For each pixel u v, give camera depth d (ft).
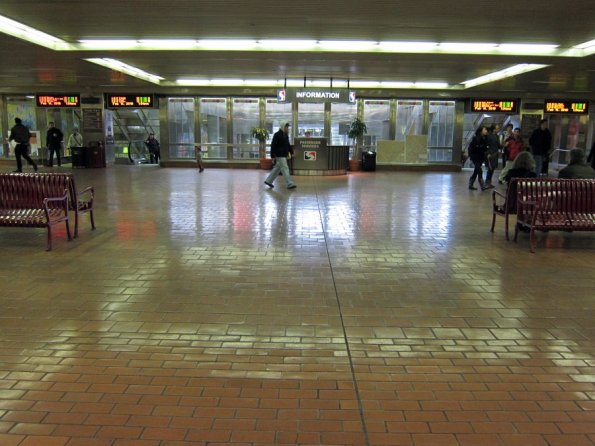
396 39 35.55
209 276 18.29
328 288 17.10
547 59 39.78
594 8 27.02
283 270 19.16
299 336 13.15
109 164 73.20
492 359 11.96
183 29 33.12
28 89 69.56
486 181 46.88
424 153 70.59
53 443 8.61
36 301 15.51
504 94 68.59
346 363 11.68
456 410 9.77
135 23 31.53
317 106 71.92
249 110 72.08
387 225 28.27
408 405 9.91
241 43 38.06
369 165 68.64
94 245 22.80
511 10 27.58
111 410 9.62
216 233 25.64
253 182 51.01
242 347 12.46
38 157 75.31
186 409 9.69
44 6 27.66
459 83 63.98
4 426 9.09
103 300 15.65
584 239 25.11
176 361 11.68
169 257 20.85
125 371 11.16
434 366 11.57
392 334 13.34
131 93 69.15
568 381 10.95
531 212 23.48
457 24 30.91
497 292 16.80
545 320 14.40
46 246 22.53
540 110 69.21
